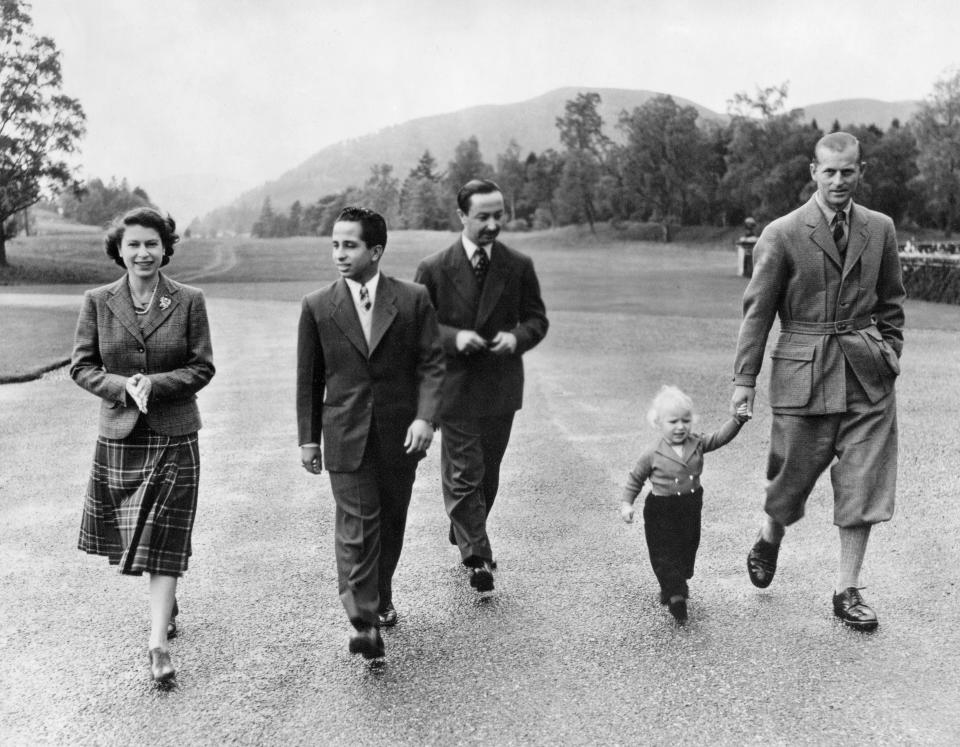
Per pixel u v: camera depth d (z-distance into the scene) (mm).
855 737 3045
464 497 4488
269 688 3486
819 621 4023
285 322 19031
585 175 93812
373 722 3203
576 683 3469
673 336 15969
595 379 11117
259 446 7762
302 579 4668
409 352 3910
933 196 67188
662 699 3330
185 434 3828
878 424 4094
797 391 4148
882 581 4488
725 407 9133
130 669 3680
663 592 4012
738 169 79562
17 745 3098
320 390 3932
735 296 26844
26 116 47562
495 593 4441
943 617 4035
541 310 4867
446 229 122125
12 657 3805
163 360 3787
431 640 3900
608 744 3025
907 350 13367
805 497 4250
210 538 5336
